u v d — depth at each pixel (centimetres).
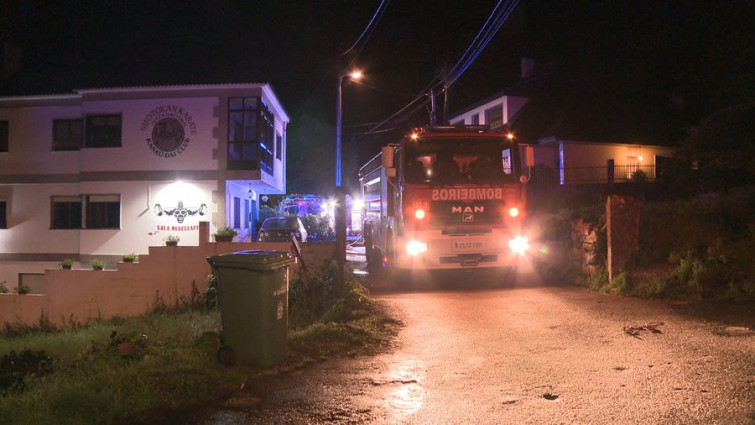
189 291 1547
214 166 2219
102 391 555
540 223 1505
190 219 2220
